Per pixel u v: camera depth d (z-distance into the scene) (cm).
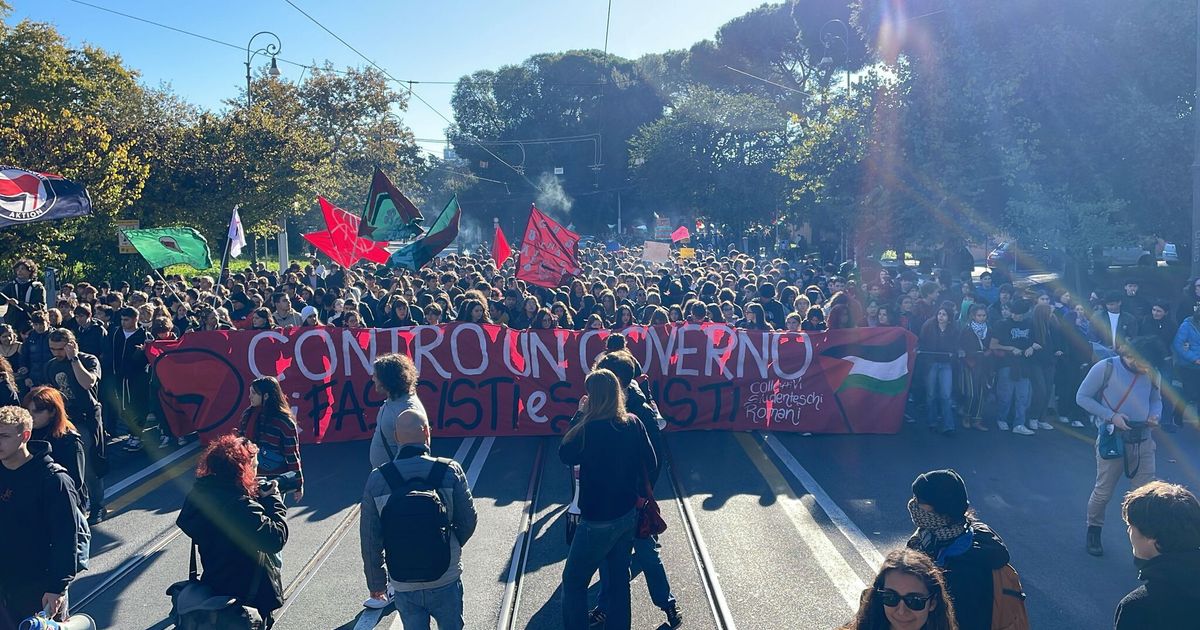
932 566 278
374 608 571
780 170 2200
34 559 434
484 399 1045
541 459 941
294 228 4809
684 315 1209
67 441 560
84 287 1268
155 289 1488
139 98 4206
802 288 1783
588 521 486
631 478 492
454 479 428
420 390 1041
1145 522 329
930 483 346
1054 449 982
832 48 4928
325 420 1016
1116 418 628
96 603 589
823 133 2009
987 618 329
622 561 500
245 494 426
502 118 7125
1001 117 1656
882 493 813
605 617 527
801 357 1056
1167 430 1041
